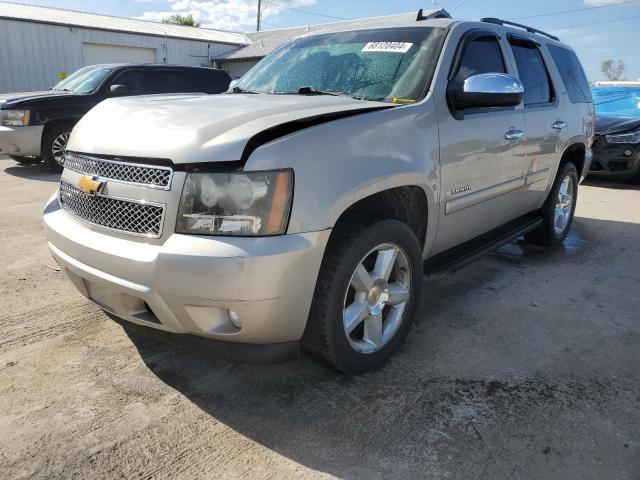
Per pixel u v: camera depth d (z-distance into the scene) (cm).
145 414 243
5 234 515
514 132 371
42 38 2081
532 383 275
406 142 274
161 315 227
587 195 810
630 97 1309
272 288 216
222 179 215
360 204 265
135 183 231
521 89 315
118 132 249
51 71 2128
